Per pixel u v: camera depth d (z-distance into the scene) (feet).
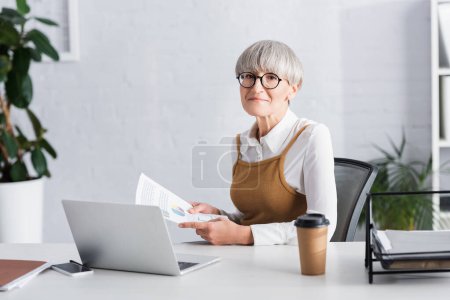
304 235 4.25
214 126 10.85
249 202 6.13
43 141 10.35
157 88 10.91
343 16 10.39
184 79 10.85
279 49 5.90
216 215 5.80
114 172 11.14
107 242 4.51
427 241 4.25
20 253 5.26
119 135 11.08
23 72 9.79
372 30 10.34
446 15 9.62
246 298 3.84
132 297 3.93
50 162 11.25
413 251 4.05
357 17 10.36
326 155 5.78
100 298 3.93
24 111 11.22
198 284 4.17
